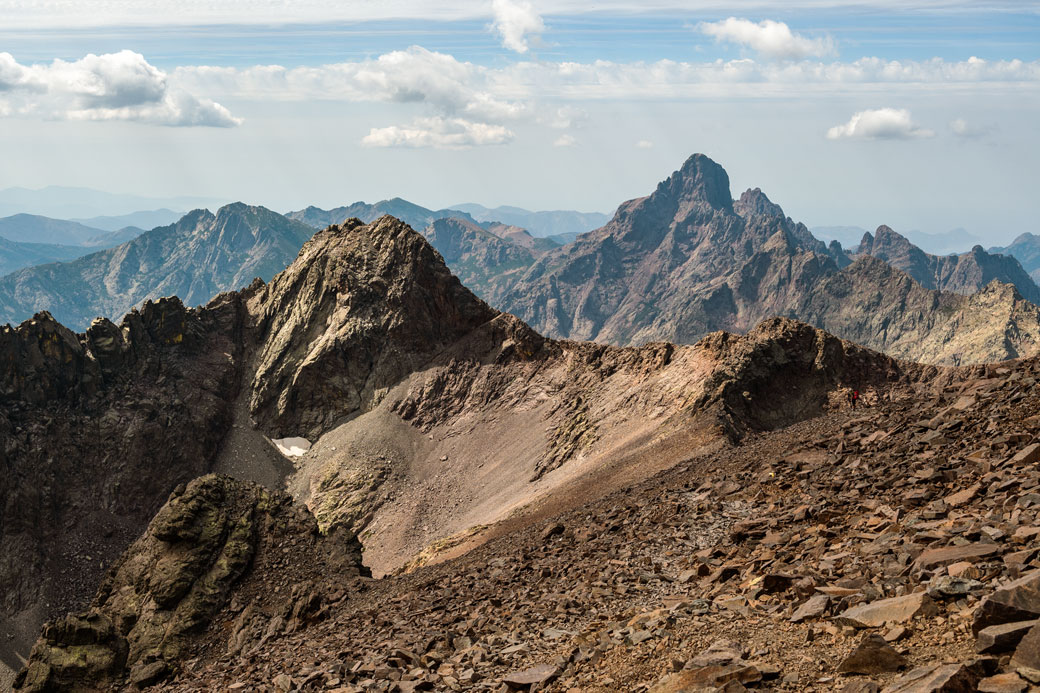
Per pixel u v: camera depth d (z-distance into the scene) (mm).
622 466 109938
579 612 27391
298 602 50500
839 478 36062
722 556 29797
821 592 19594
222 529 59000
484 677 23234
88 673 47594
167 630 51938
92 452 199125
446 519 168375
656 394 152375
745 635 18531
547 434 176500
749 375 136500
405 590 47594
